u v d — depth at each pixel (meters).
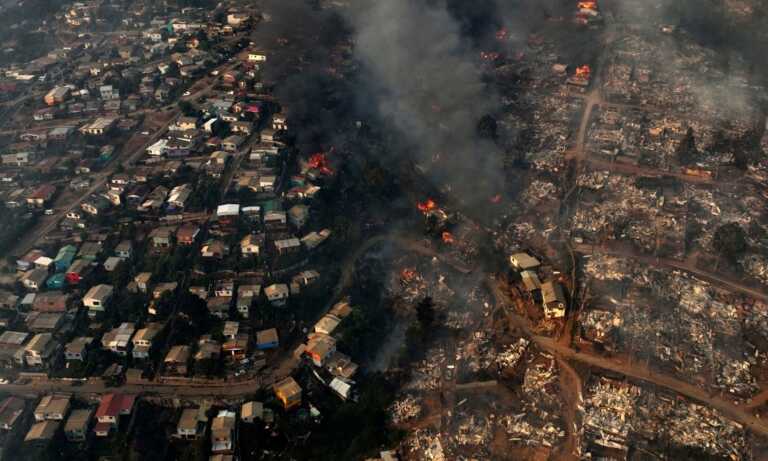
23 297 112.94
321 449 93.31
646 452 86.69
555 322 108.38
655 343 102.56
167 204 131.25
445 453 90.12
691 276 115.81
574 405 94.12
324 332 108.31
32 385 99.94
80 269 116.69
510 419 93.62
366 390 100.44
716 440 87.75
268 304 112.38
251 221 127.75
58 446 92.25
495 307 114.50
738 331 104.75
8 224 127.56
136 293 113.50
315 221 131.12
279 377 102.69
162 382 101.38
